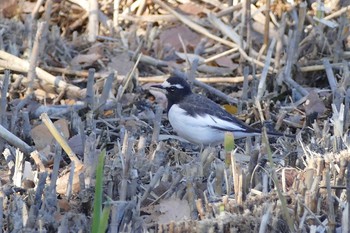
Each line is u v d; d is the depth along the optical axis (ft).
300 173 30.86
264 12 48.49
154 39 48.32
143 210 29.27
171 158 35.81
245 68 42.42
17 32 47.34
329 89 43.80
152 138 36.42
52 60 45.85
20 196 29.32
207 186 30.40
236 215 26.99
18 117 38.42
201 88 43.45
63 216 28.12
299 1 47.98
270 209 27.12
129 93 42.65
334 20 47.37
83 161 33.42
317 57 46.29
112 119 39.42
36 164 33.32
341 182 29.94
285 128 39.83
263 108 41.22
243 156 34.96
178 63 47.03
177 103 38.58
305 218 27.78
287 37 46.29
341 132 35.68
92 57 45.78
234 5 48.96
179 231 26.58
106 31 49.21
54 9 49.83
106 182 29.96
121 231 27.20
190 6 50.29
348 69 43.98
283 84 43.73
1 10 49.62
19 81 41.93
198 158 34.04
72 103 41.50
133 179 29.84
